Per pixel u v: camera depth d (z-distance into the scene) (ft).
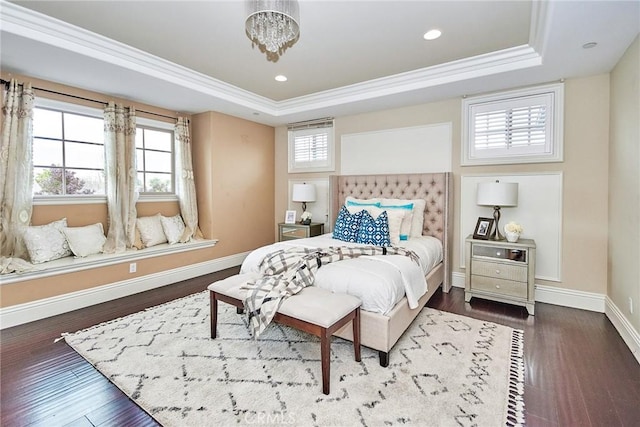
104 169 11.85
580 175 10.14
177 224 13.94
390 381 6.23
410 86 11.43
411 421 5.16
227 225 15.47
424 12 7.43
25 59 8.75
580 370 6.64
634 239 7.47
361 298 7.03
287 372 6.56
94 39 8.50
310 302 6.48
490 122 11.59
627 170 7.98
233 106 13.67
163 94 11.95
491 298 10.41
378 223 10.57
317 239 11.51
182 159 14.30
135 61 9.57
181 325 8.87
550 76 10.00
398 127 13.71
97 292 10.75
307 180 16.79
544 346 7.67
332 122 15.61
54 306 9.72
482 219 11.46
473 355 7.22
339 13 7.46
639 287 7.11
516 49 9.18
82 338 8.11
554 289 10.65
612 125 9.27
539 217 10.82
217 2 7.04
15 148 9.55
